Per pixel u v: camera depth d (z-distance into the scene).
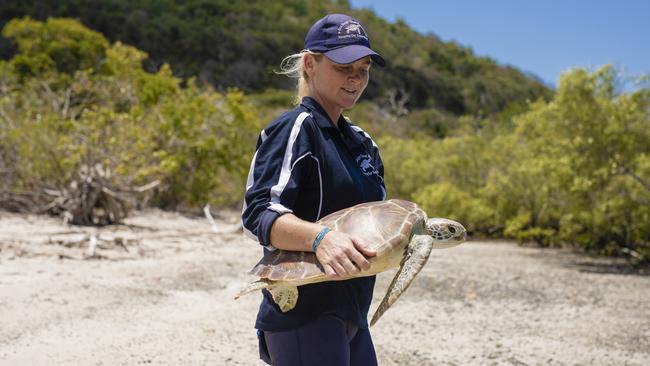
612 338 6.67
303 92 2.79
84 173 15.35
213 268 10.05
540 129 13.64
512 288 9.64
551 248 16.38
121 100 23.75
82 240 11.51
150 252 11.51
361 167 2.72
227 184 25.55
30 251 10.16
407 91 80.69
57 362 5.05
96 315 6.59
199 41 70.69
